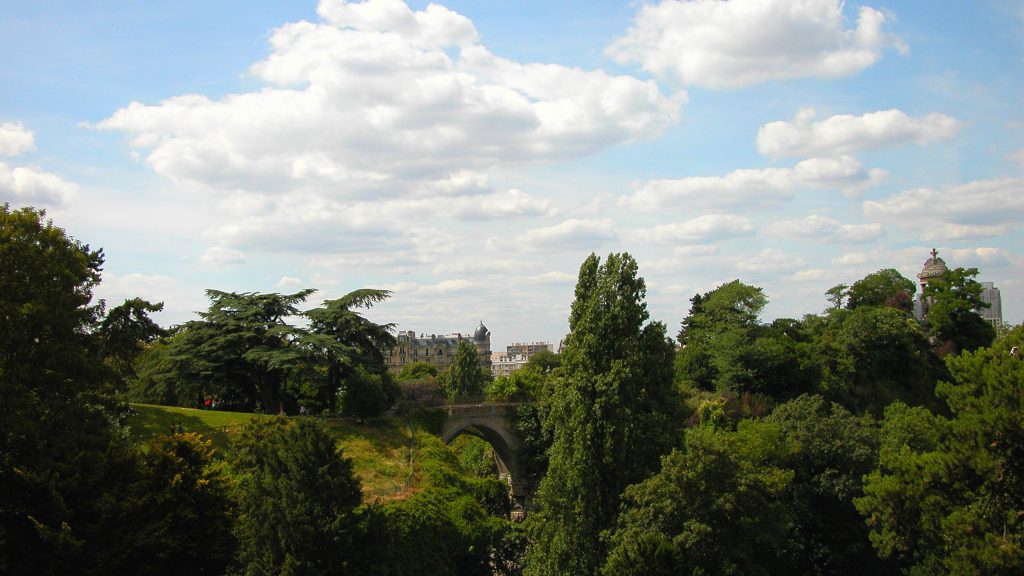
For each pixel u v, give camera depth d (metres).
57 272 37.59
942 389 42.06
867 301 139.12
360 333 86.56
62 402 35.84
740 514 43.62
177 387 74.44
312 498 40.31
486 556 61.34
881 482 43.25
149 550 34.28
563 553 49.34
